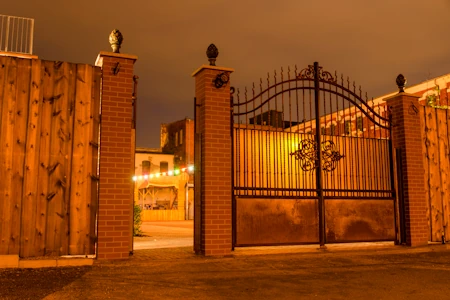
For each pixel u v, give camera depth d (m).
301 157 8.90
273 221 8.37
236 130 8.40
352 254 8.38
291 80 8.88
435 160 10.38
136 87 7.64
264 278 5.90
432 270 6.72
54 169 6.87
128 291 4.94
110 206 6.99
